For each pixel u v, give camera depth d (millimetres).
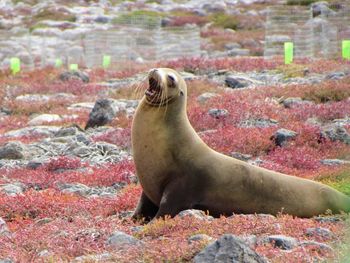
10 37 124000
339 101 53781
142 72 78875
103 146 42812
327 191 27078
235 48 119438
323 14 97062
